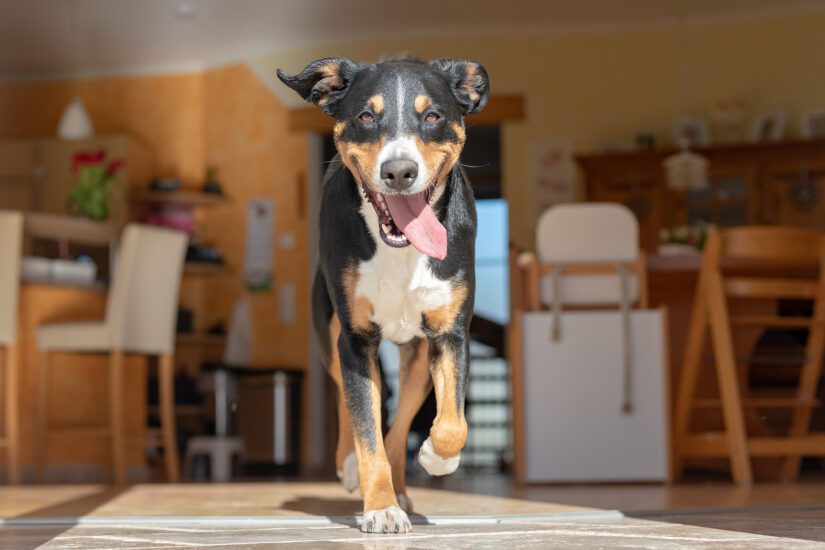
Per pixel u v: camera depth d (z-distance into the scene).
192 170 9.02
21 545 1.84
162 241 5.64
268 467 7.85
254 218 8.78
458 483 5.18
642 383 4.32
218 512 2.67
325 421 8.43
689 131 8.15
